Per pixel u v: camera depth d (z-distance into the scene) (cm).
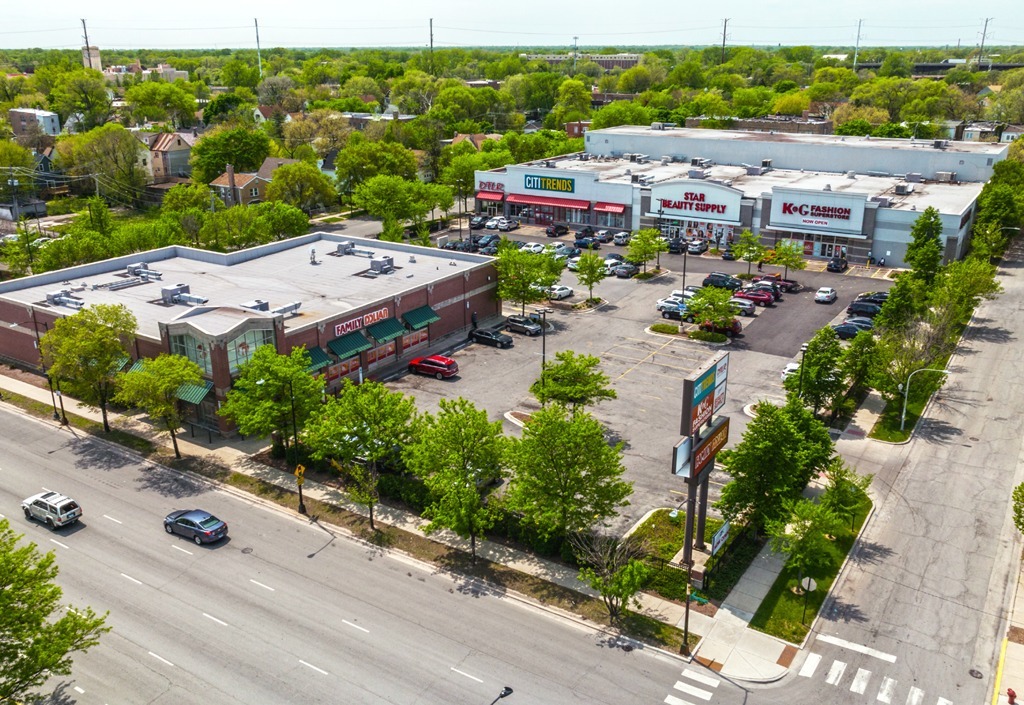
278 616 3959
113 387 6081
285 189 13212
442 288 7731
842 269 10212
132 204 15225
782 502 4269
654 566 4272
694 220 11594
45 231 12194
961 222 9831
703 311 7688
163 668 3600
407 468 4762
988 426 5953
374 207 12181
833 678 3512
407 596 4119
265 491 5169
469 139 18762
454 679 3522
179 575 4297
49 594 3216
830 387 5753
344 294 7412
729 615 3925
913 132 17000
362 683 3497
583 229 12125
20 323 7138
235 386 5653
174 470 5462
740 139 13988
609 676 3538
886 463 5406
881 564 4312
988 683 3472
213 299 7225
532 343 7794
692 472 4028
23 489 5212
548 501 4200
